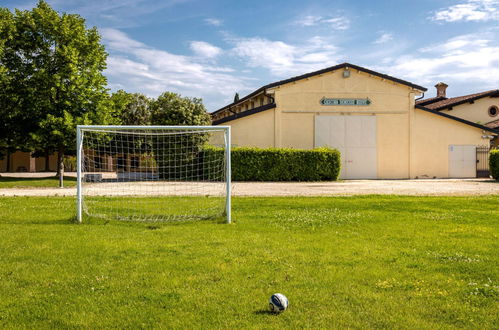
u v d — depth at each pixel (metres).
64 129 22.59
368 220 10.35
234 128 28.97
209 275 5.77
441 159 30.39
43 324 4.27
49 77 23.09
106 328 4.18
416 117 30.27
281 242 7.84
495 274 5.86
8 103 23.55
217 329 4.12
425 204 13.45
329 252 7.05
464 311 4.56
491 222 10.09
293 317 4.39
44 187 21.03
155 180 25.27
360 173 29.92
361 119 29.89
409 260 6.56
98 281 5.53
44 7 24.55
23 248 7.33
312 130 29.58
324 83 29.64
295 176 26.11
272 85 29.14
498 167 26.48
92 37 25.25
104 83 24.72
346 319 4.34
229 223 9.99
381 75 29.70
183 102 29.58
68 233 8.73
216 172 25.56
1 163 44.03
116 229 9.23
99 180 25.25
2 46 22.94
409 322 4.27
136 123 38.78
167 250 7.20
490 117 36.81
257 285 5.35
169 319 4.35
